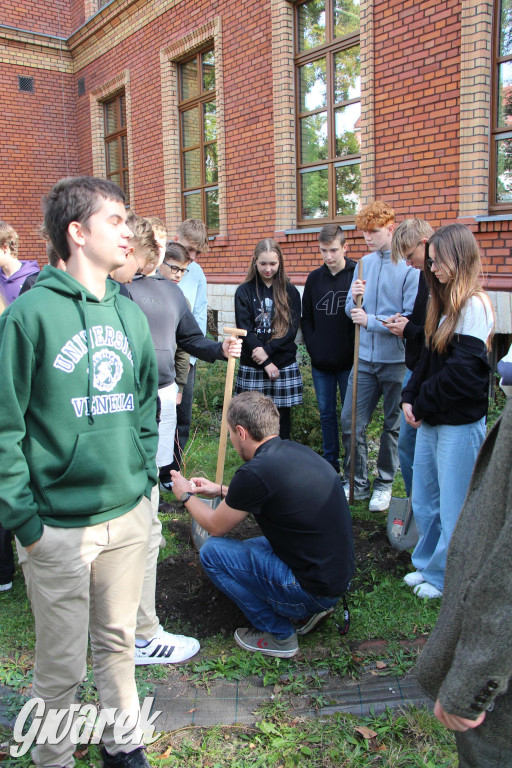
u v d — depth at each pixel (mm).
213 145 8758
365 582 3199
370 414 4199
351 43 6285
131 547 1938
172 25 8992
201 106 8883
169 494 4426
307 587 2521
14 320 1674
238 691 2457
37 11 12211
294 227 7348
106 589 1927
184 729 2268
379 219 3826
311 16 6797
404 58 5578
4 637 2791
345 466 4383
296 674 2535
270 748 2148
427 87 5418
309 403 5227
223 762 2105
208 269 8766
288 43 6965
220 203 8312
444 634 1321
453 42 5145
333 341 4328
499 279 5043
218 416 5957
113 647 1972
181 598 3070
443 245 2656
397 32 5602
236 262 8227
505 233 4977
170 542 3670
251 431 2605
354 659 2604
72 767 2043
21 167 12461
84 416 1766
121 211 1835
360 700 2363
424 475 3029
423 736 2160
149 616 2582
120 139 11586
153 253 3125
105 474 1806
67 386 1731
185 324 3402
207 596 3076
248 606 2623
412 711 2266
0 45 11836
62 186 1792
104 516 1827
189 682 2518
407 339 3457
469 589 1189
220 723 2289
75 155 13070
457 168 5273
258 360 4449
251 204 7801
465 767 1359
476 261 2674
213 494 3070
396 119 5754
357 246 6309
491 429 1379
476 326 2668
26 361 1676
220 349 3312
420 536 3166
